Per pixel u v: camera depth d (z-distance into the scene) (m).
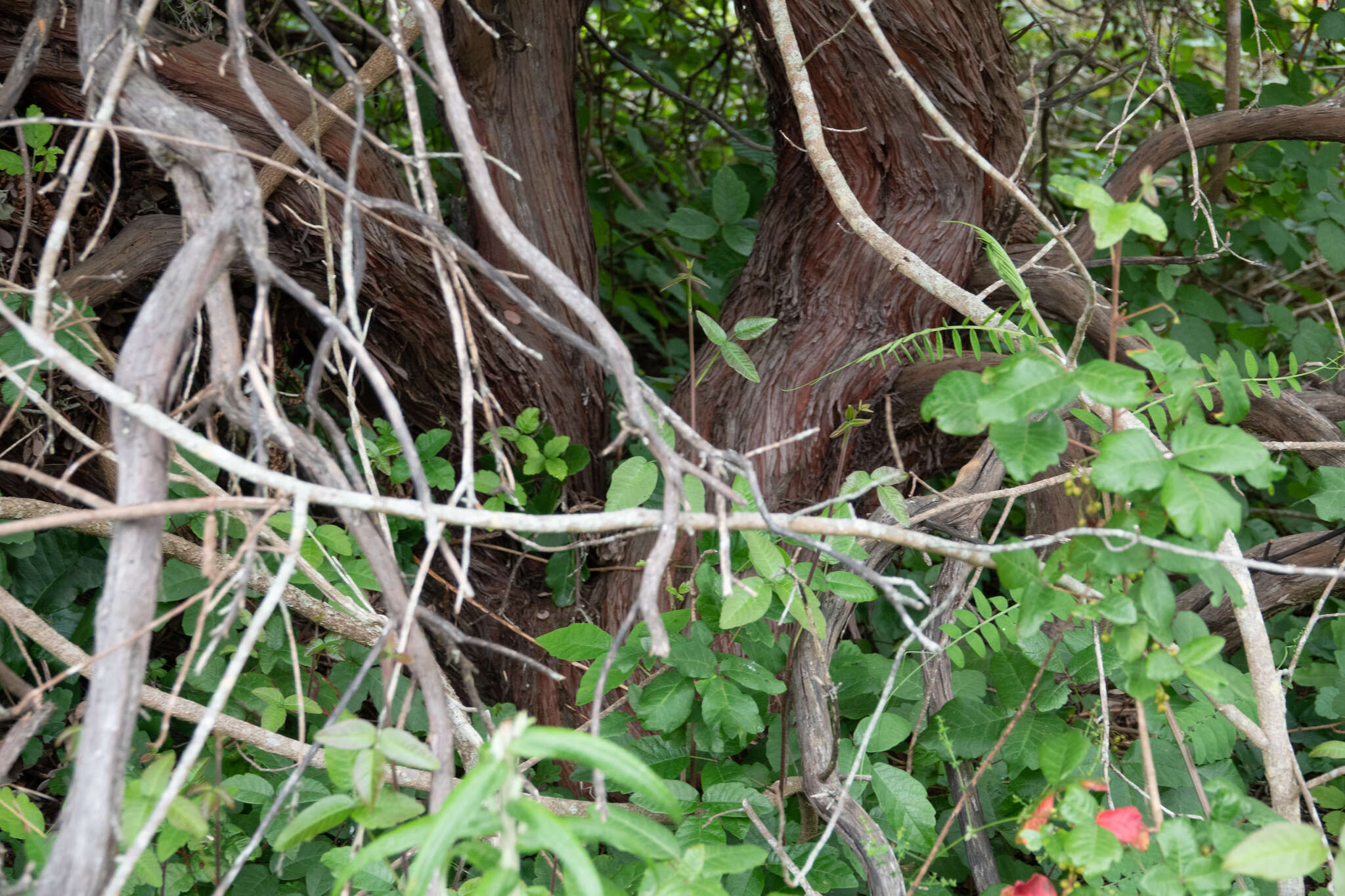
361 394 1.96
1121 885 1.15
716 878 0.88
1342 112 1.98
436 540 0.80
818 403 1.87
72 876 0.62
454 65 1.95
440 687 0.87
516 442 1.88
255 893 1.43
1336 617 1.72
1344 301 3.12
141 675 0.68
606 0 2.92
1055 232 1.05
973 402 0.88
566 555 1.91
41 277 0.82
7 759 0.85
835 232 1.95
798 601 1.24
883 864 1.21
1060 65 3.60
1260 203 2.79
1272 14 2.58
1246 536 2.23
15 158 1.48
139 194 1.67
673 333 3.28
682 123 3.45
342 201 1.66
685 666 1.29
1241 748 1.84
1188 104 2.51
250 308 1.78
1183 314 2.43
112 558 0.69
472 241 2.02
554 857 1.33
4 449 1.65
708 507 1.76
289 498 0.78
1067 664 1.39
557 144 2.04
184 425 0.79
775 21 1.28
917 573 2.20
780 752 1.48
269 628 1.56
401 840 0.72
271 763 1.50
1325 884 1.34
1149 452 0.85
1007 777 1.52
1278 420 1.73
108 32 0.95
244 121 1.57
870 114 1.88
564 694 1.92
